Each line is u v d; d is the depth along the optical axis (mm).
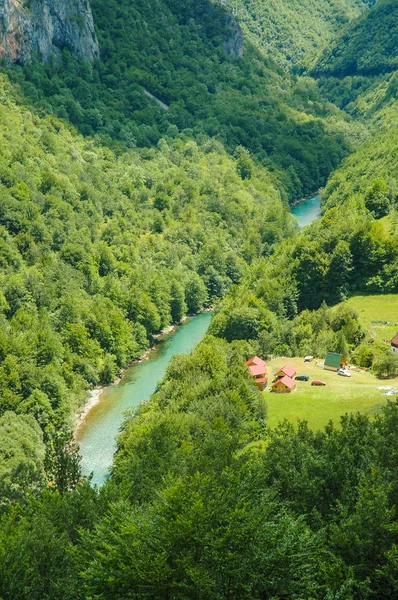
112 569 40562
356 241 150500
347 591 40156
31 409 113062
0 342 121562
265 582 40062
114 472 77250
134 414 110000
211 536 39531
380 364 109312
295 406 96000
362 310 138250
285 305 148250
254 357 117500
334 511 47719
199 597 38688
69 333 139000
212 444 61188
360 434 54156
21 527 49875
